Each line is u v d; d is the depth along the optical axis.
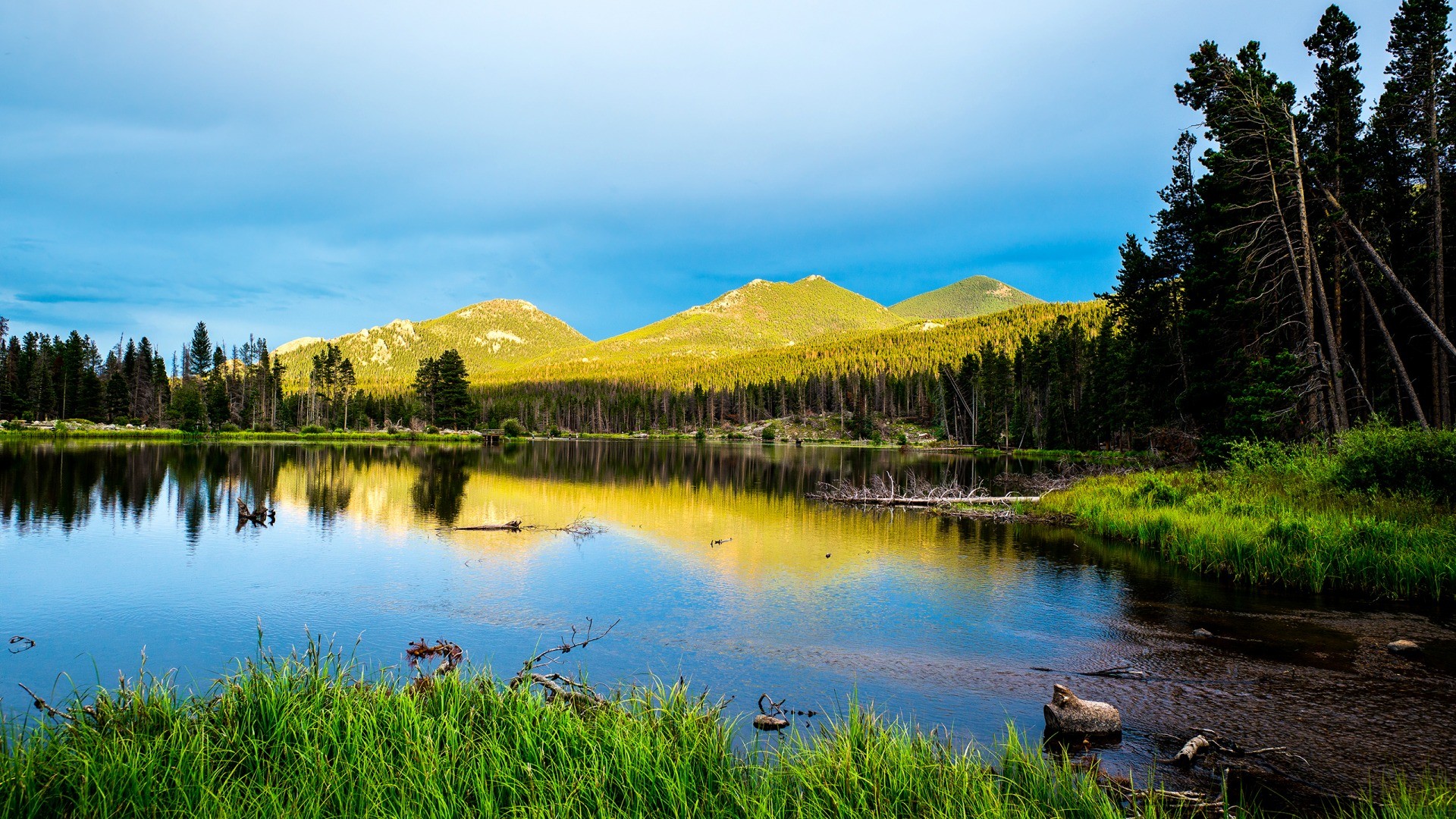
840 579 15.28
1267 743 6.98
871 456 83.19
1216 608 12.58
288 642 10.58
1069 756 6.64
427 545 19.06
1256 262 27.88
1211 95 29.05
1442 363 24.94
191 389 105.00
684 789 5.08
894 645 10.52
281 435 98.38
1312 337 24.75
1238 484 21.34
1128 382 56.97
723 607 12.84
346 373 126.56
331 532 21.09
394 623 11.68
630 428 183.12
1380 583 13.46
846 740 5.72
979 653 10.13
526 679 7.35
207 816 4.50
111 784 4.77
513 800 4.89
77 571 15.45
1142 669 9.35
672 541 20.34
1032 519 25.09
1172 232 37.84
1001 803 5.05
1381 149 26.83
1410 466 17.52
